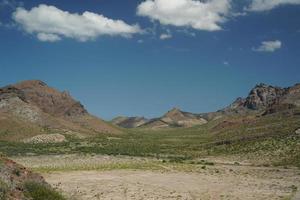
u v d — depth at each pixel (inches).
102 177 3112.7
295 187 2822.3
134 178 3102.9
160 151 5856.3
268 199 2385.6
